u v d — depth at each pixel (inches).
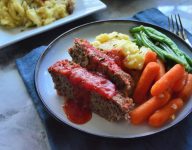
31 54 17.0
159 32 16.3
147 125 12.6
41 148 12.9
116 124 12.7
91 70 13.9
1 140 13.3
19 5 18.4
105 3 21.3
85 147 12.5
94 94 12.6
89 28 17.2
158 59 14.8
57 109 13.4
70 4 19.4
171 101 13.0
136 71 14.1
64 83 13.5
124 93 12.9
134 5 21.1
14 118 14.2
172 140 12.6
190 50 15.4
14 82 16.1
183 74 13.4
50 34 19.0
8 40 17.6
